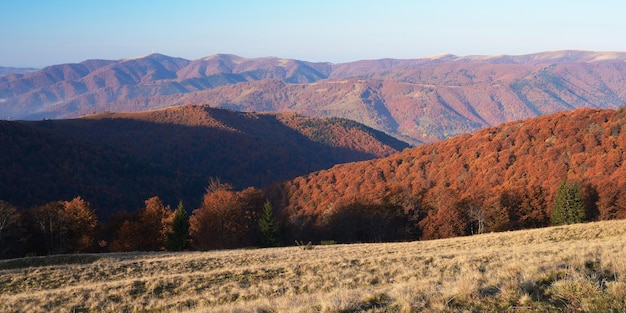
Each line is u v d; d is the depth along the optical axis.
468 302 8.30
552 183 68.31
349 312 8.86
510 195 58.22
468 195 62.06
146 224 56.03
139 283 17.95
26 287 20.89
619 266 9.15
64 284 21.31
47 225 52.22
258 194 72.31
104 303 15.12
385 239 61.53
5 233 47.16
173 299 15.07
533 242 28.08
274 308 10.03
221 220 58.94
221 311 10.64
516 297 8.24
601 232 28.23
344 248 32.12
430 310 8.16
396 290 9.66
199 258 27.92
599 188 55.84
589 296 7.82
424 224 59.72
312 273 18.09
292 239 66.06
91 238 54.38
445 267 15.59
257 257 27.02
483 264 15.00
